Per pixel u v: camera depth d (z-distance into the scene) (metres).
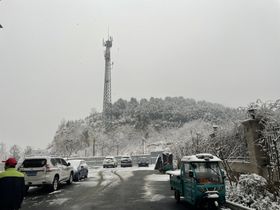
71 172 20.58
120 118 156.75
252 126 13.89
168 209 10.98
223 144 19.19
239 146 17.23
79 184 20.08
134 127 143.25
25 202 13.00
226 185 13.57
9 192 6.44
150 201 12.92
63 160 19.42
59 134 137.00
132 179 23.36
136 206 11.70
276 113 13.02
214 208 10.35
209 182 10.38
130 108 167.00
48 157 16.78
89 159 47.66
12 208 6.47
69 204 12.39
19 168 15.94
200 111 140.50
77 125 140.88
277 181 10.91
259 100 14.14
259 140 13.56
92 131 135.50
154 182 20.94
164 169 29.70
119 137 135.62
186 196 11.40
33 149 73.56
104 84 123.25
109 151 121.50
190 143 30.12
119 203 12.45
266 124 13.19
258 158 13.44
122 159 44.41
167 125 139.50
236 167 15.97
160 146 94.00
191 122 118.81
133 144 128.75
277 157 10.91
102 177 25.52
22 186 6.68
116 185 19.27
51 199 13.77
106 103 142.75
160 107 156.75
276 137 12.12
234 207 10.19
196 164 10.74
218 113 111.06
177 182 12.55
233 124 19.11
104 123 144.00
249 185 10.41
